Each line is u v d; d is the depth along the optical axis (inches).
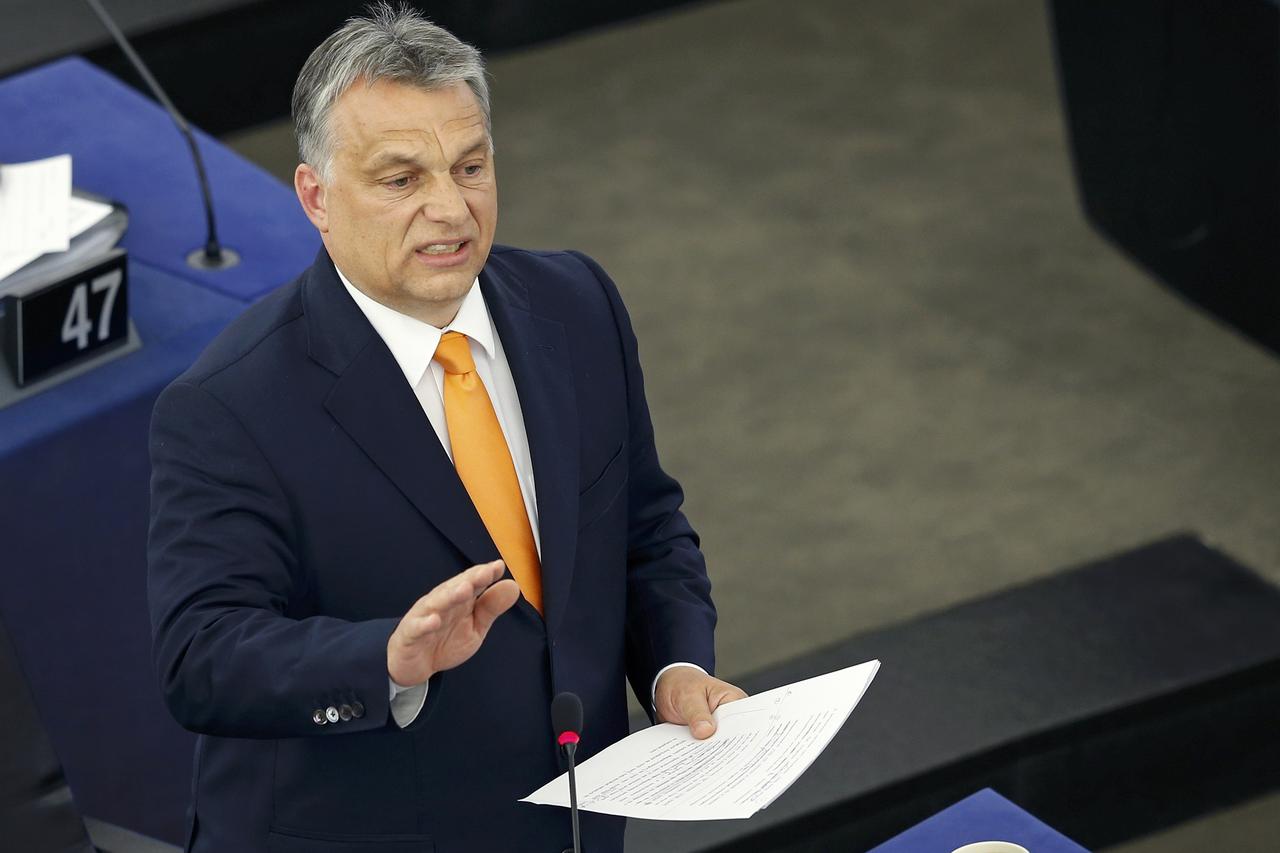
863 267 800.3
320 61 280.8
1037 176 869.8
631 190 860.0
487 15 896.3
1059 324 756.6
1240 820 540.7
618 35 999.0
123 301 439.5
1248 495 654.5
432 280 283.0
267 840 301.3
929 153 892.0
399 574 293.3
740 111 928.9
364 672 263.6
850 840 498.9
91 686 442.0
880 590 615.8
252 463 287.9
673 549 334.6
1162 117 724.0
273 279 484.1
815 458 681.0
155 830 462.6
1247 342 742.5
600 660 311.9
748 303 775.1
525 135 904.3
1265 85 659.4
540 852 306.7
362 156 276.5
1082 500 655.1
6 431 415.2
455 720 297.7
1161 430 691.4
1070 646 548.7
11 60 743.7
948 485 665.0
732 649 589.6
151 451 294.5
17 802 347.6
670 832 483.2
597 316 321.1
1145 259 773.3
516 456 306.7
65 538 427.8
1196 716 539.2
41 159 528.7
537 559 305.0
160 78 780.6
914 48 986.1
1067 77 770.2
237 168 535.8
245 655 270.8
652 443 333.7
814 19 1015.6
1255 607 564.4
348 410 291.1
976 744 510.0
